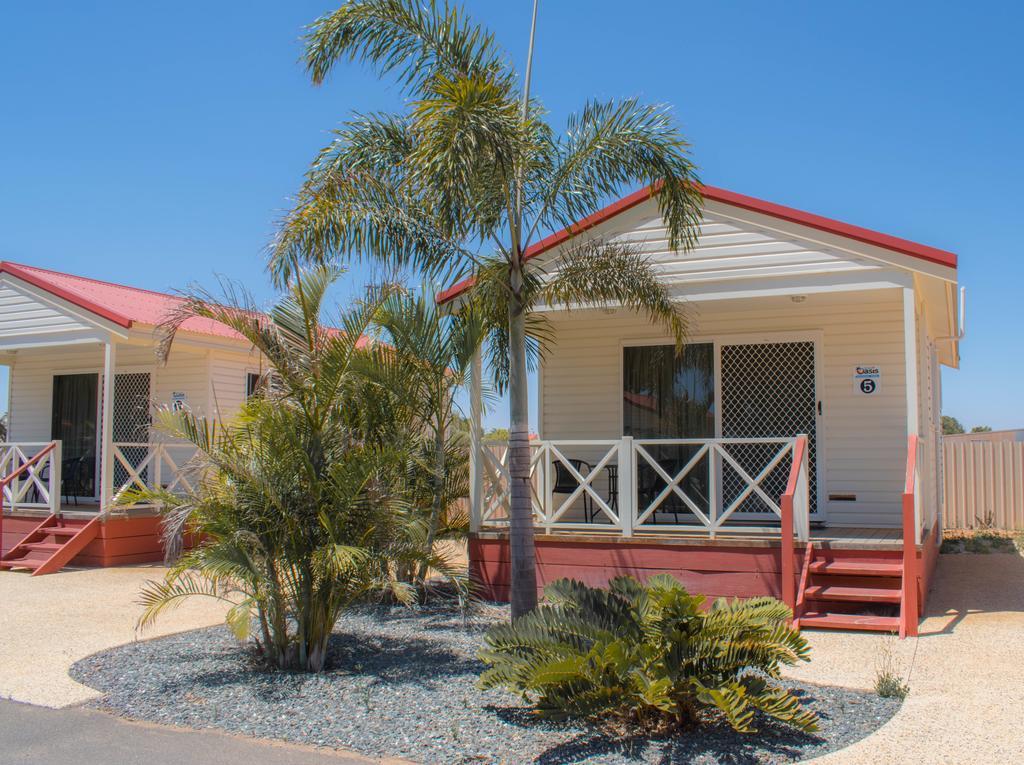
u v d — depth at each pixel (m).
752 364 10.76
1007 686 5.84
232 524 6.46
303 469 6.65
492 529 9.73
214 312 7.49
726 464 10.88
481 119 6.47
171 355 14.45
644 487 11.05
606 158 7.40
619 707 5.25
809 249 8.95
